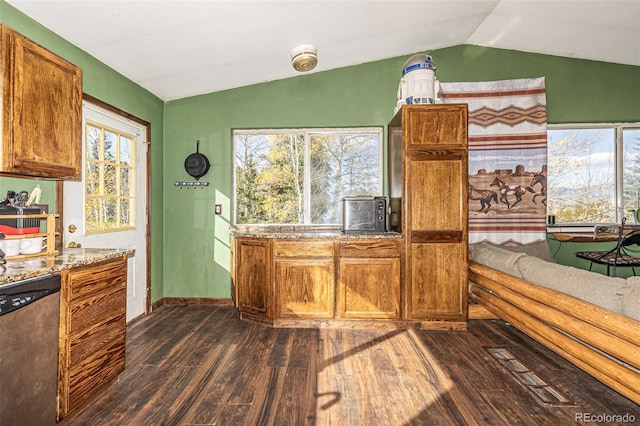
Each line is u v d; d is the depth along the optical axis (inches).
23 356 56.0
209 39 107.6
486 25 130.3
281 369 90.7
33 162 68.8
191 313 139.1
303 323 122.9
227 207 150.2
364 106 148.2
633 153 149.9
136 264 133.0
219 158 150.6
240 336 114.2
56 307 63.7
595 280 68.9
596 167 150.5
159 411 72.1
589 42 136.6
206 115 150.6
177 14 92.0
